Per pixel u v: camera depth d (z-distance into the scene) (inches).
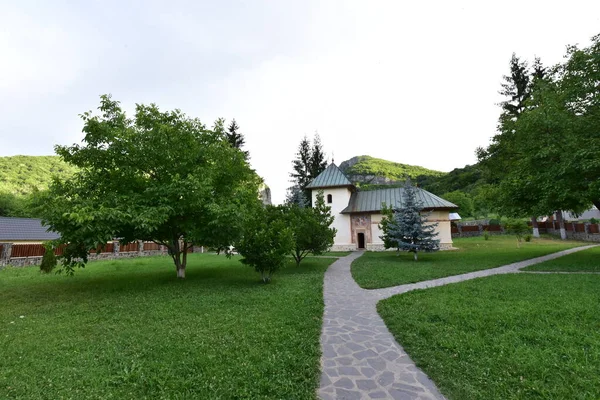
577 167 488.7
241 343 200.2
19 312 295.1
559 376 148.3
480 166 1143.0
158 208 392.8
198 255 1102.4
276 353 183.8
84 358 181.3
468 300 295.6
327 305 313.9
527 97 1212.5
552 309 251.6
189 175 413.1
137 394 141.9
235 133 1685.5
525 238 1129.4
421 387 147.3
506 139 919.0
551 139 552.7
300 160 1977.1
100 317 271.4
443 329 218.8
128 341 207.3
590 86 558.6
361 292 377.4
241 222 433.1
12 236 975.0
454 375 154.1
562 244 983.0
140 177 464.4
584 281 370.0
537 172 587.8
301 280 466.0
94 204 396.2
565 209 617.6
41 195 438.3
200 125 538.0
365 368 168.6
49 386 148.3
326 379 156.1
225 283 441.7
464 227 1534.2
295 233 617.9
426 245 716.0
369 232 1205.7
